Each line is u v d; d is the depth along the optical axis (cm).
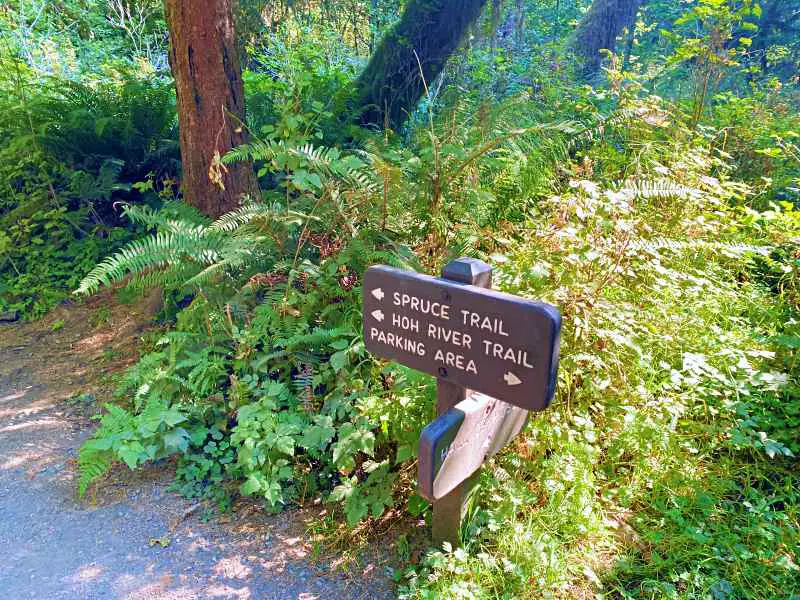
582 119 549
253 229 369
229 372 356
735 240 414
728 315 368
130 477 306
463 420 203
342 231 357
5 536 266
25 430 349
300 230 383
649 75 611
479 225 390
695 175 409
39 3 1120
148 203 603
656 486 268
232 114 436
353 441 260
